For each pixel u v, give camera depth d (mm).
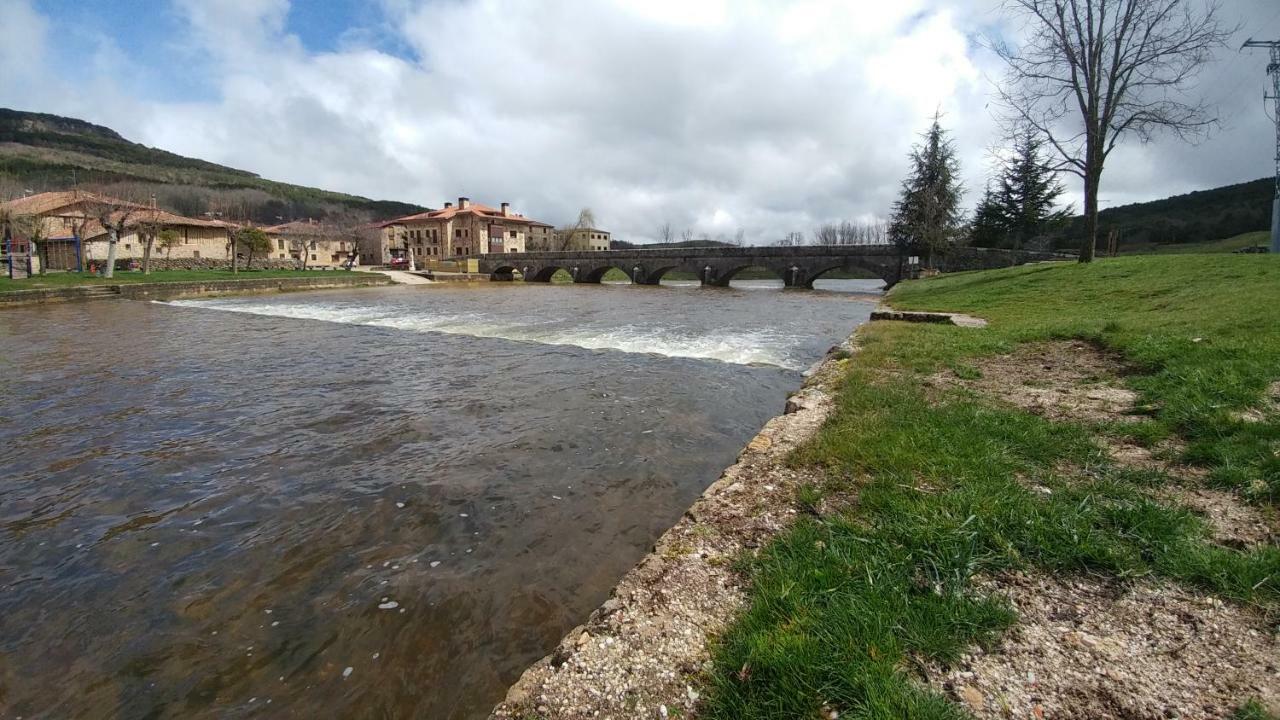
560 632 3701
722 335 18234
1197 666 2119
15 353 14883
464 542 4898
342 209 163000
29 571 4512
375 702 3139
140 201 63469
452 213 99000
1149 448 4219
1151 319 9344
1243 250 35938
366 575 4398
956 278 29891
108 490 6047
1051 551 2861
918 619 2434
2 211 43031
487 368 12641
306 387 10836
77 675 3391
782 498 3787
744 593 2807
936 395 6082
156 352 15086
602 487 6055
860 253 50406
